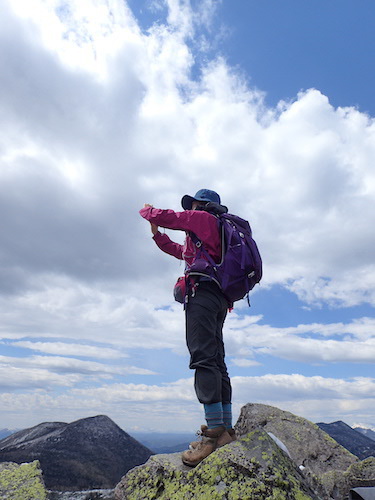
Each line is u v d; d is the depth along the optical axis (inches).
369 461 255.1
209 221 141.8
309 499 105.5
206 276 136.9
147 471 135.2
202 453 127.2
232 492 106.2
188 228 140.1
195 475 118.9
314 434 309.6
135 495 129.1
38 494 200.7
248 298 141.4
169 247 171.6
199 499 109.3
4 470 223.9
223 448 122.4
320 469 280.5
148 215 144.4
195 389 135.9
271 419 324.2
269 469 110.7
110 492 312.2
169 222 140.6
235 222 148.2
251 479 108.7
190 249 145.7
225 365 151.4
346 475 247.1
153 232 171.8
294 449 295.7
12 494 198.4
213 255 140.7
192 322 138.3
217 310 140.3
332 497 237.0
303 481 114.2
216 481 112.0
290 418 326.6
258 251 146.2
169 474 127.3
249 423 326.3
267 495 104.0
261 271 144.6
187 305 141.4
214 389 130.3
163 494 122.0
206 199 156.6
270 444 120.5
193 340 137.3
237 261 137.2
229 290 137.6
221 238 141.3
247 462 113.9
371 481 233.5
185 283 143.0
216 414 129.8
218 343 149.2
